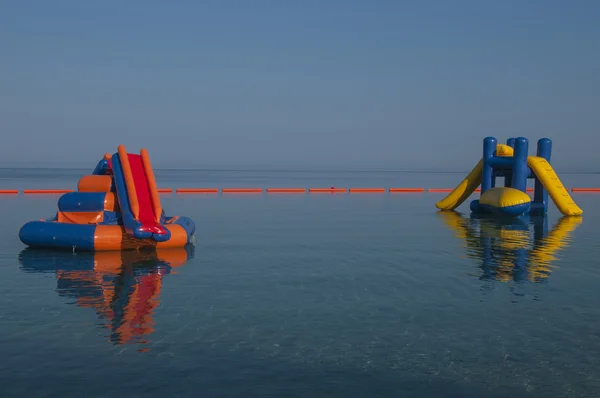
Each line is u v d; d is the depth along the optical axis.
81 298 8.95
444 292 9.54
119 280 10.32
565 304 8.77
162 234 13.09
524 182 23.23
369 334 7.21
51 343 6.77
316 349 6.65
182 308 8.40
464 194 26.92
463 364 6.23
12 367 6.00
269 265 12.00
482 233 18.02
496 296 9.27
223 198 34.97
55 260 12.23
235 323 7.64
